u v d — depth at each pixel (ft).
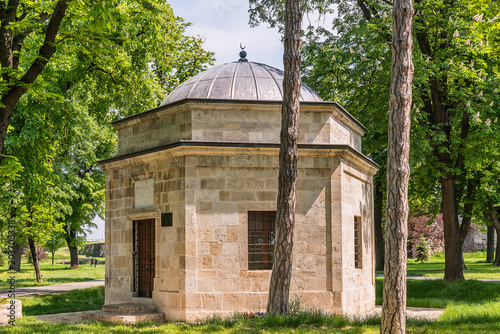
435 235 203.21
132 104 85.97
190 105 53.83
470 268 134.72
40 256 245.45
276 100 54.65
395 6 35.53
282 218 46.98
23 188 83.15
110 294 59.67
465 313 56.29
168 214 53.57
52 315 60.34
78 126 121.70
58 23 47.34
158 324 47.96
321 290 52.95
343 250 54.44
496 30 62.23
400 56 35.14
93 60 56.29
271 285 47.03
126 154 57.93
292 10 48.78
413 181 103.55
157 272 54.34
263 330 41.96
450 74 77.71
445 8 81.25
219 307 51.47
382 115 87.15
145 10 78.54
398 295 34.04
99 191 147.02
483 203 101.86
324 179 54.54
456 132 94.02
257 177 53.72
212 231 52.34
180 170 52.90
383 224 159.22
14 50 50.21
